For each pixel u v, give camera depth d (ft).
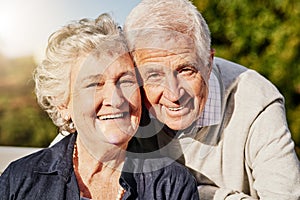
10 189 6.98
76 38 6.76
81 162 7.02
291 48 16.26
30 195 6.91
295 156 8.21
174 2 7.41
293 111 16.70
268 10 16.37
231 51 16.65
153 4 7.41
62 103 6.95
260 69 16.48
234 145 8.25
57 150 7.17
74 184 6.89
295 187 7.97
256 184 8.14
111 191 6.98
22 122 23.36
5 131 23.52
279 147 8.11
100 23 7.02
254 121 8.22
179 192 7.02
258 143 8.18
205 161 8.26
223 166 8.30
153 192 6.98
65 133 8.70
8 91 24.16
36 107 23.24
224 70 8.57
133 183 6.96
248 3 16.39
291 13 16.19
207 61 7.37
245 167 8.39
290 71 16.39
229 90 8.34
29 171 7.00
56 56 6.82
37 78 7.04
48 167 7.02
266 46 16.53
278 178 7.98
